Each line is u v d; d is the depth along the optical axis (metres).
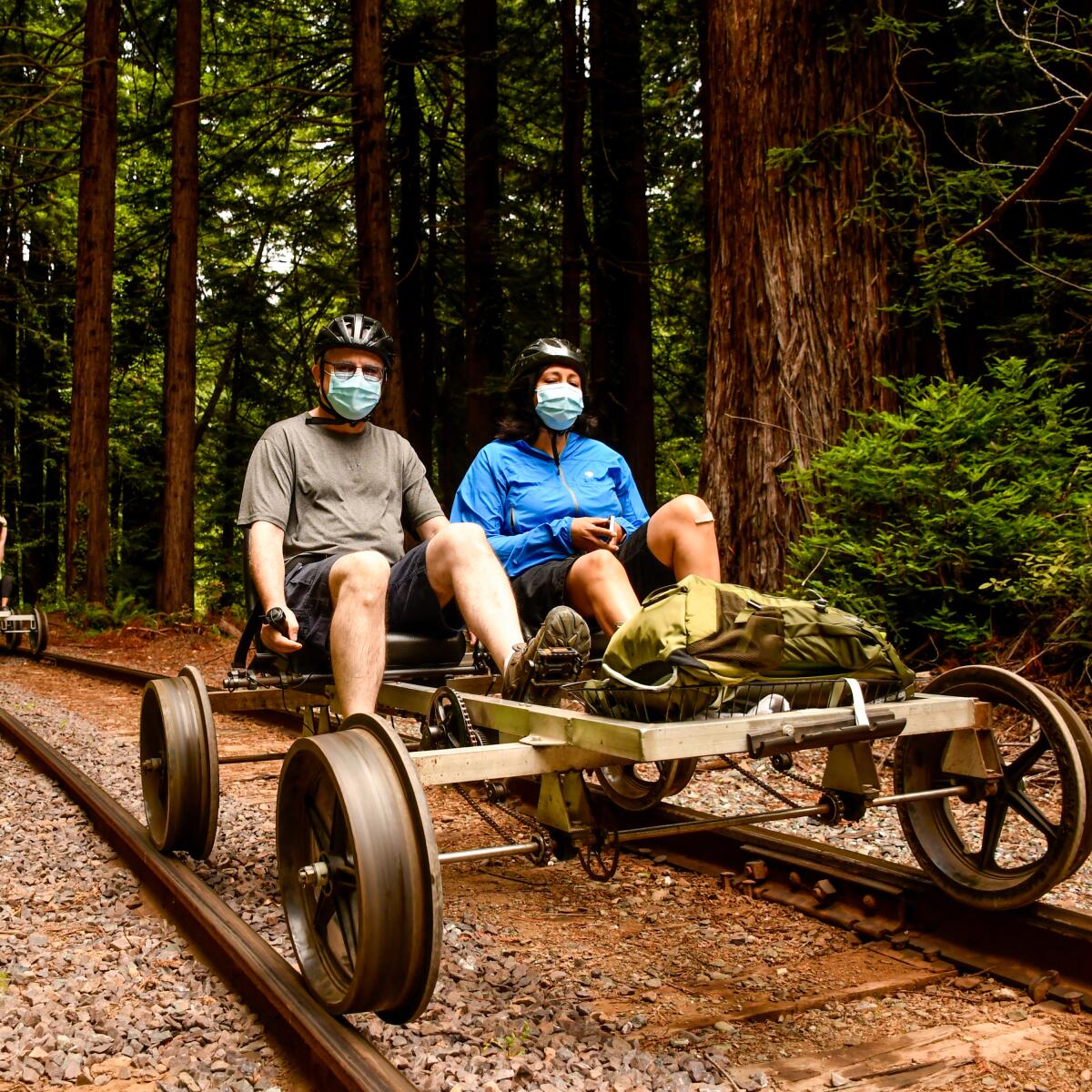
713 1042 2.54
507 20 19.02
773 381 7.25
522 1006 2.70
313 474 3.82
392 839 2.33
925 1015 2.69
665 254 17.98
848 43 7.07
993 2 7.38
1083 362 7.51
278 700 4.07
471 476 4.34
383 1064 2.22
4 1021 2.60
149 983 2.90
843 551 6.41
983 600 6.05
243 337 22.20
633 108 16.20
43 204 22.64
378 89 14.18
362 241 14.09
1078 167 8.69
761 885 3.63
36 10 21.22
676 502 3.71
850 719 2.57
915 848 3.19
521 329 17.48
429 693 3.15
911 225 7.14
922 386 7.17
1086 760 2.77
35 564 27.19
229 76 20.55
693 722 2.41
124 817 4.38
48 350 25.16
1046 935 2.82
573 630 2.87
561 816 2.66
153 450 26.95
